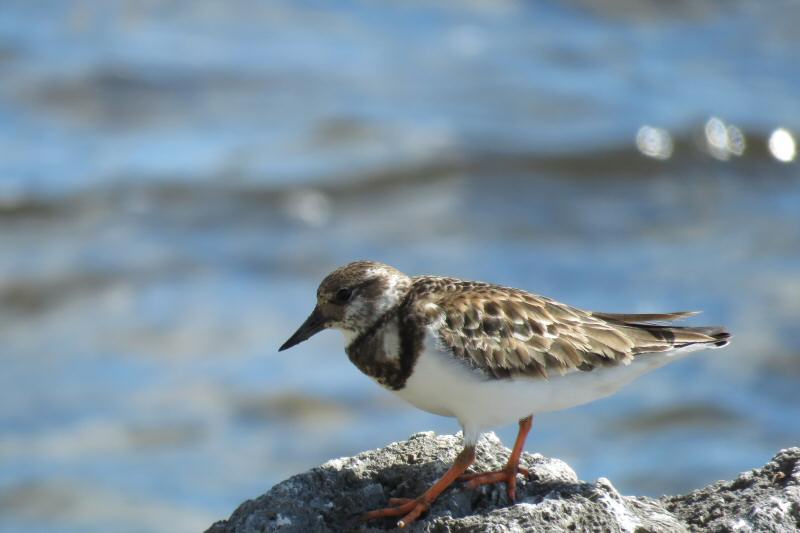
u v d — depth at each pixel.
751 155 23.88
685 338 6.84
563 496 6.39
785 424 14.73
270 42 28.22
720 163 23.59
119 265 19.44
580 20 30.48
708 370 15.91
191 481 14.16
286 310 18.06
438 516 6.37
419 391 6.71
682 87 26.95
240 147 23.66
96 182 22.05
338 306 6.82
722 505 6.51
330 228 21.02
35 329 17.75
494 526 6.09
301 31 29.02
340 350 16.77
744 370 15.87
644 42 29.39
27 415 15.55
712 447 14.30
